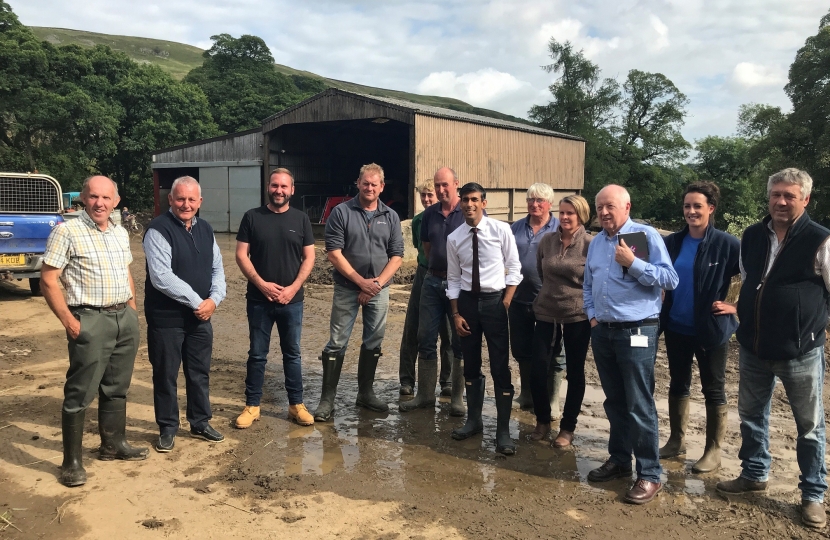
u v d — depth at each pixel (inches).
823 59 1028.5
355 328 316.2
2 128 1293.1
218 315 348.2
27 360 252.1
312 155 1072.2
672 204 1870.1
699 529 130.7
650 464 143.6
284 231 181.5
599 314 147.6
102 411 159.0
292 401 191.3
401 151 1272.1
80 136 1263.5
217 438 173.8
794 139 1070.4
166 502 138.4
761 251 139.4
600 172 1686.8
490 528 130.0
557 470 159.8
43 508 135.0
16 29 1267.2
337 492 144.6
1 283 439.8
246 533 126.0
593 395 221.0
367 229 191.6
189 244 166.4
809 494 134.6
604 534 128.3
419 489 147.3
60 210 381.1
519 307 193.5
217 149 1020.5
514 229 196.7
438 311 198.7
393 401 213.9
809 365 134.2
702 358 157.2
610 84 1817.2
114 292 149.7
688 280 157.2
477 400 179.9
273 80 2198.6
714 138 2007.9
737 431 185.5
